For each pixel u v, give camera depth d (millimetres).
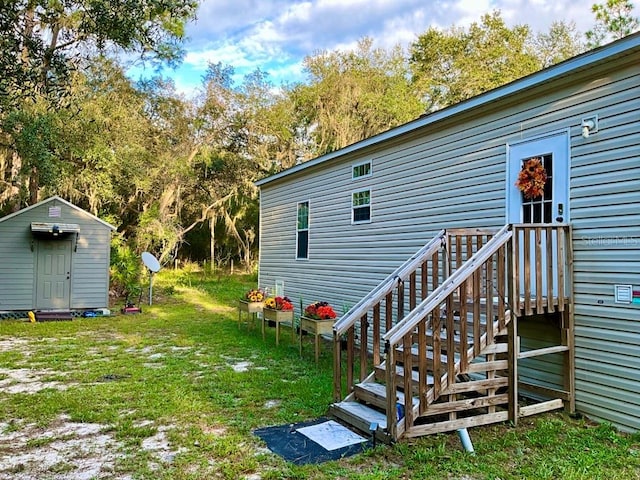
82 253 11758
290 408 4809
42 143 11297
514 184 5383
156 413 4609
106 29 6426
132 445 3846
